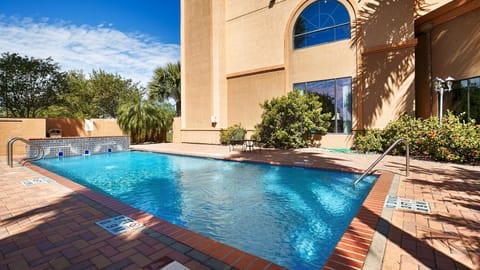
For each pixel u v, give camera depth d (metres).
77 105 26.05
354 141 10.66
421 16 9.66
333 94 11.34
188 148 12.56
